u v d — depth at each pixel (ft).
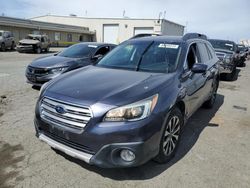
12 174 9.73
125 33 152.46
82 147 8.93
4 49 77.15
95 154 8.71
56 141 9.61
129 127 8.53
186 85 11.87
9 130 13.74
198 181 9.75
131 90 9.40
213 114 18.39
